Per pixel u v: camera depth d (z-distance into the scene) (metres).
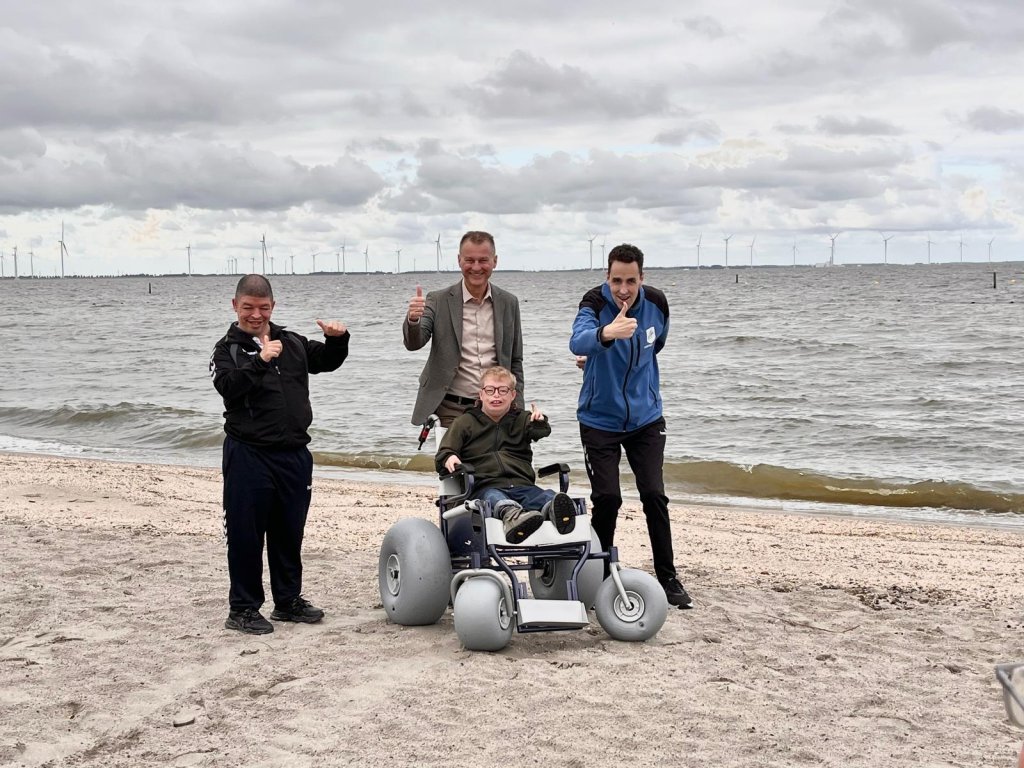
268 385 6.06
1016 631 6.69
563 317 71.75
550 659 5.73
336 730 4.66
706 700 5.12
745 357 36.03
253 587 6.24
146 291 186.62
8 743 4.51
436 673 5.45
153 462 16.38
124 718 4.82
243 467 6.07
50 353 41.41
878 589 7.88
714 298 97.19
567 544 5.97
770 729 4.76
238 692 5.17
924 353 36.19
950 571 8.77
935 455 16.81
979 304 74.75
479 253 6.56
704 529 10.76
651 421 6.84
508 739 4.56
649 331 6.62
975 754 4.54
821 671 5.70
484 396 6.27
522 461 6.41
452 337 6.70
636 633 6.09
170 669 5.50
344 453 16.77
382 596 6.54
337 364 6.36
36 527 9.42
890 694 5.34
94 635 6.08
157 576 7.58
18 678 5.32
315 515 10.91
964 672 5.78
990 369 30.67
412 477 14.95
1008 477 14.72
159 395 26.59
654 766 4.30
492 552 5.84
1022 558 9.41
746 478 14.33
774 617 6.88
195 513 10.68
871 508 12.92
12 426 20.62
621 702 5.05
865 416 21.28
